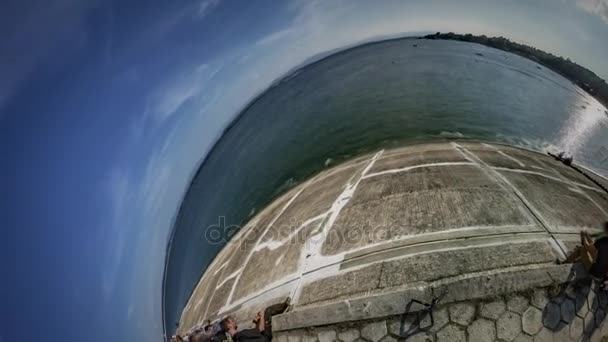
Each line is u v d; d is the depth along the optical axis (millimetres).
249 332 9609
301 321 9141
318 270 11227
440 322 8320
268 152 49375
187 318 20812
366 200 13852
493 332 8188
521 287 8430
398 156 19484
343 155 35469
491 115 38219
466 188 12609
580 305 8633
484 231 10367
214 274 22219
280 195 33531
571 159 19625
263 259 15531
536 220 10836
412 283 9094
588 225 11430
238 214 38531
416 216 11641
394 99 46594
